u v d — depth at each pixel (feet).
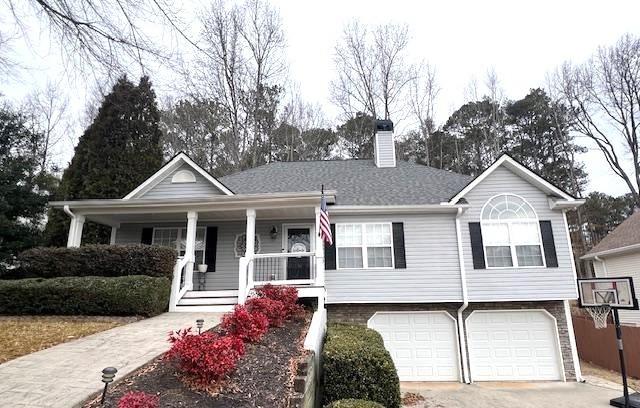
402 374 36.68
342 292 37.35
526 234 37.81
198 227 42.16
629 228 60.80
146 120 60.49
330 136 97.60
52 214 52.16
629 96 87.86
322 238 31.91
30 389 13.46
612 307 29.91
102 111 57.93
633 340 37.88
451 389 33.68
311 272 40.24
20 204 51.21
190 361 13.71
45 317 27.81
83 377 14.75
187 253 35.94
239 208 36.50
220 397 13.26
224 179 49.75
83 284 28.78
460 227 38.37
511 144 103.09
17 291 28.71
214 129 80.23
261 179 49.03
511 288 36.60
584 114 94.07
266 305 25.39
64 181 55.98
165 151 81.05
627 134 88.12
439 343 37.52
